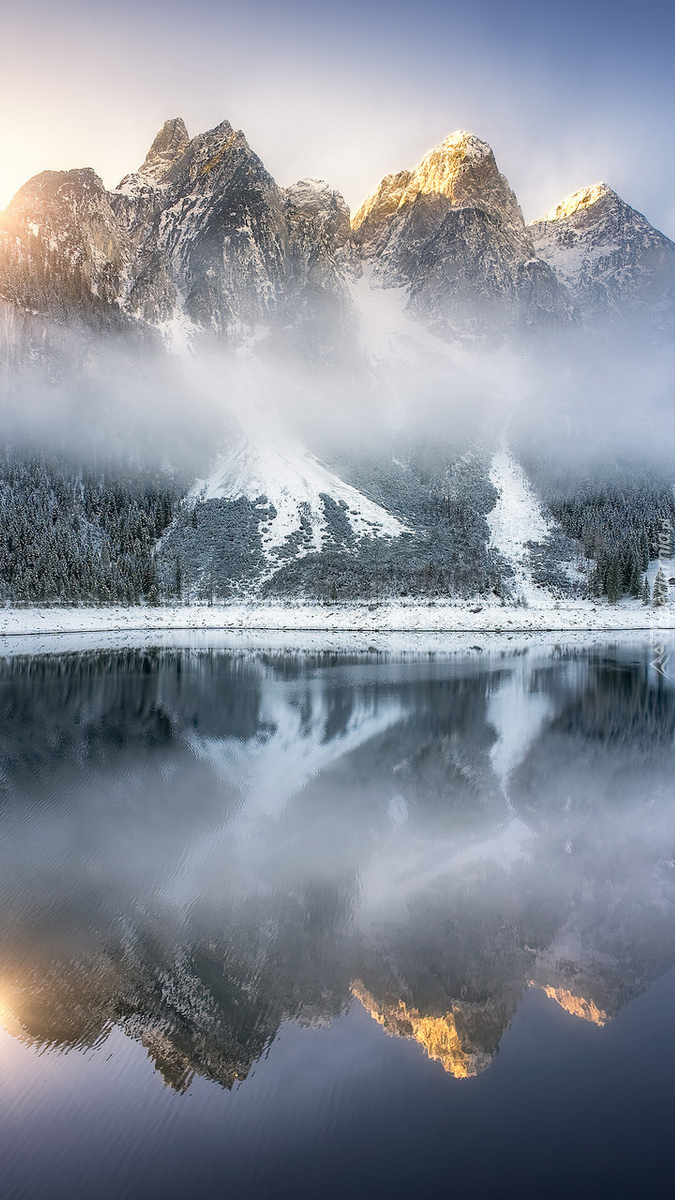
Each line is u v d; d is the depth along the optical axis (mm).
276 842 21297
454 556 169750
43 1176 8820
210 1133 9625
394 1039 11828
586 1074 10867
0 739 36750
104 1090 10484
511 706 48781
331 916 16141
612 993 13148
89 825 22797
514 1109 10016
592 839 21797
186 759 32656
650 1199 8312
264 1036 11727
